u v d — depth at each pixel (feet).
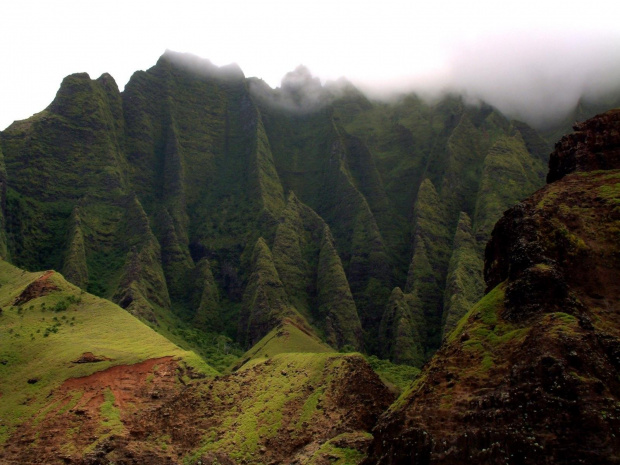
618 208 266.77
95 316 509.76
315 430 356.59
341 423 351.25
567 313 234.17
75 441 366.43
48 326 484.33
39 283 536.01
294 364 435.12
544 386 209.26
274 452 352.49
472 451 212.02
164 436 382.22
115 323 499.51
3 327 473.67
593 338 221.25
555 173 321.11
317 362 419.74
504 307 256.93
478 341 249.75
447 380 241.96
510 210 294.66
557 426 199.00
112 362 428.56
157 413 395.14
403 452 231.09
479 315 263.90
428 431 227.20
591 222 269.03
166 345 468.75
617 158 295.89
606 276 249.14
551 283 243.19
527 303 245.65
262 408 392.47
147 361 434.71
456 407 227.40
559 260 258.16
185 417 397.39
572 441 193.88
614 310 237.25
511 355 231.50
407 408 247.29
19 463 355.15
